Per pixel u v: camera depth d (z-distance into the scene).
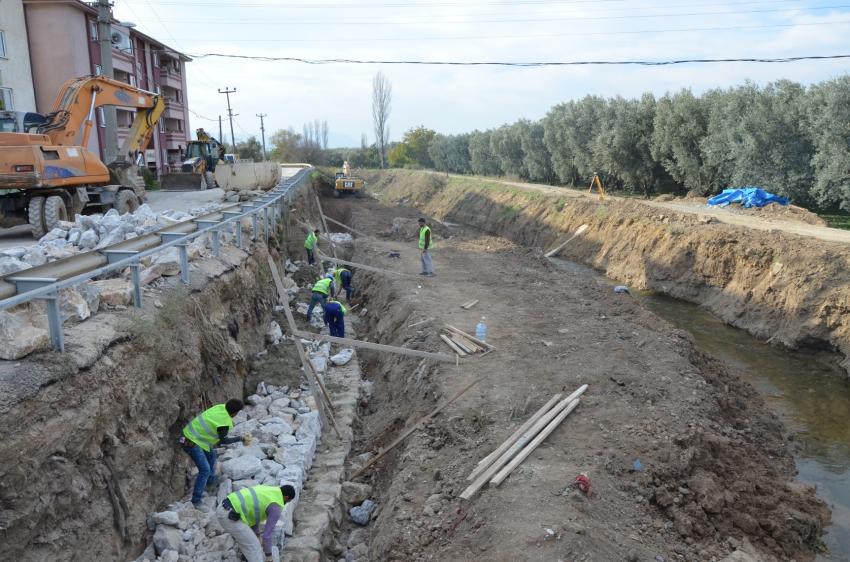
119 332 7.02
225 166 22.78
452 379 10.45
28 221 14.88
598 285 18.89
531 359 11.33
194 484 8.07
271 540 6.65
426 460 8.57
